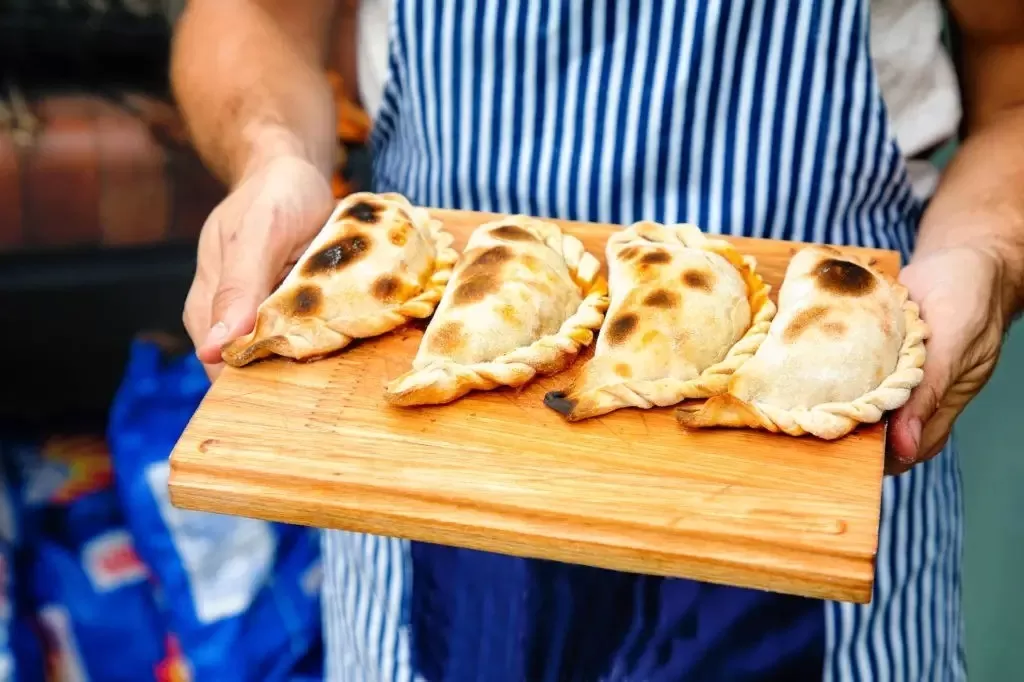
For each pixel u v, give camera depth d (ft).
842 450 3.84
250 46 5.95
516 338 4.25
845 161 4.89
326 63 6.61
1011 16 5.11
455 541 3.73
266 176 4.91
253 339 4.24
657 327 4.13
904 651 5.33
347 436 3.93
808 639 5.01
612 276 4.51
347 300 4.40
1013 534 7.45
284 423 3.97
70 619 7.13
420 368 4.16
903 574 5.21
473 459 3.83
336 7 6.59
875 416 3.90
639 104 4.84
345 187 7.26
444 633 5.38
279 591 7.09
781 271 4.64
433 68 5.14
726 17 4.65
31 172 6.69
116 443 7.27
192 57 6.11
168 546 6.97
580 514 3.63
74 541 7.48
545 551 3.68
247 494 3.79
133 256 7.32
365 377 4.19
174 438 7.23
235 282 4.44
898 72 5.00
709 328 4.17
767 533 3.54
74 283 7.23
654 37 4.75
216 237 4.84
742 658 5.03
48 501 7.61
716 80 4.76
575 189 5.01
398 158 5.72
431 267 4.68
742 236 4.99
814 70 4.75
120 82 7.51
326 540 6.13
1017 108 5.39
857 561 3.48
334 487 3.76
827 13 4.66
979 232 4.80
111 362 7.73
